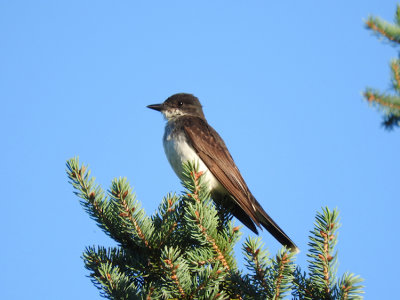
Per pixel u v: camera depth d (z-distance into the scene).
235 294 6.32
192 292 6.08
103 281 6.38
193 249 7.20
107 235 7.45
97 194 7.40
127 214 6.93
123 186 6.89
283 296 5.88
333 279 5.93
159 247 7.07
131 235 7.20
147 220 7.04
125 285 6.32
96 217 7.39
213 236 6.71
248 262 5.92
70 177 7.37
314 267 5.98
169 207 7.40
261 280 5.91
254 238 5.93
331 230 5.92
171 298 6.27
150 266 6.98
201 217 6.67
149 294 6.16
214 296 5.96
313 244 6.00
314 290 6.03
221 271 6.04
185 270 6.26
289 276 5.80
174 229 7.23
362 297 5.39
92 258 7.00
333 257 5.91
